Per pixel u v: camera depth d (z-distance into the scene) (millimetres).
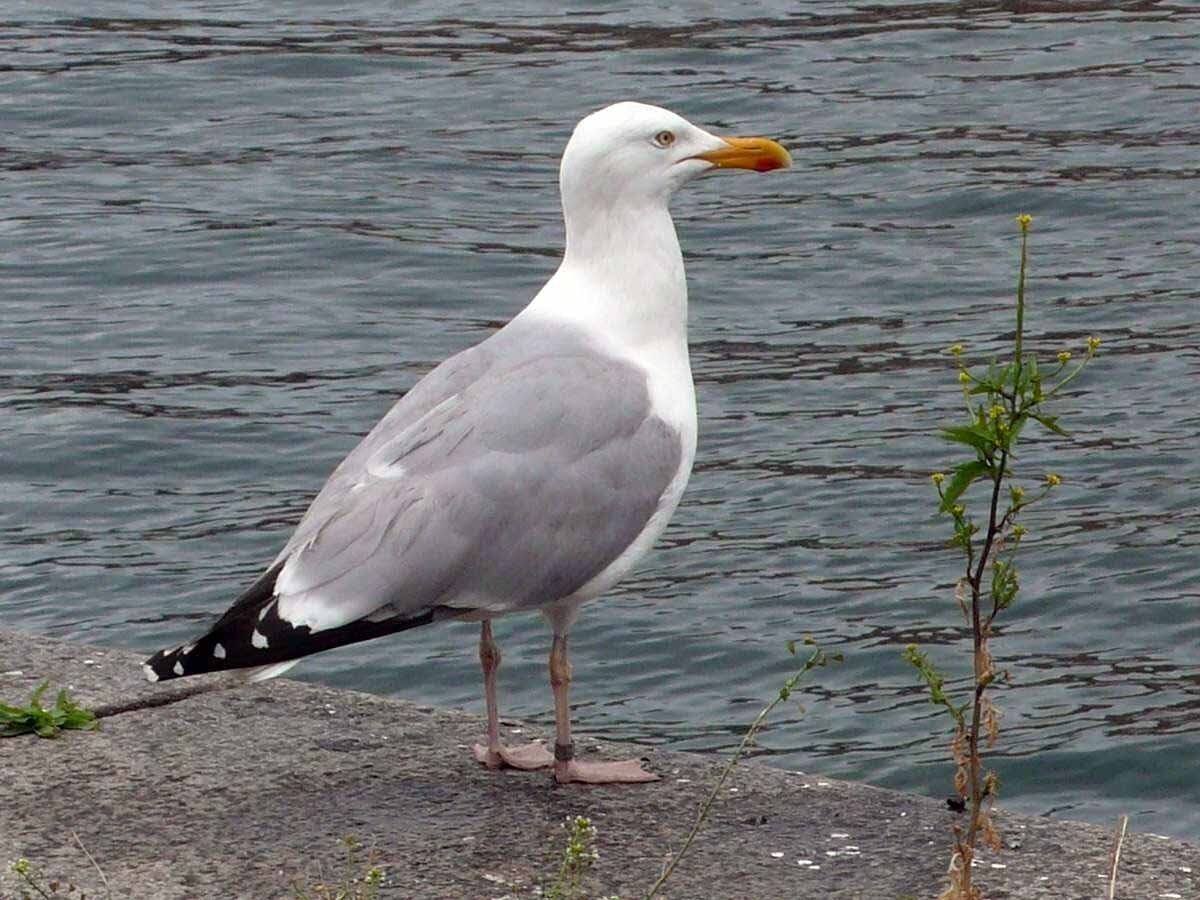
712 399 14586
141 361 15492
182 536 12656
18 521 12891
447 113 21750
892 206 18703
